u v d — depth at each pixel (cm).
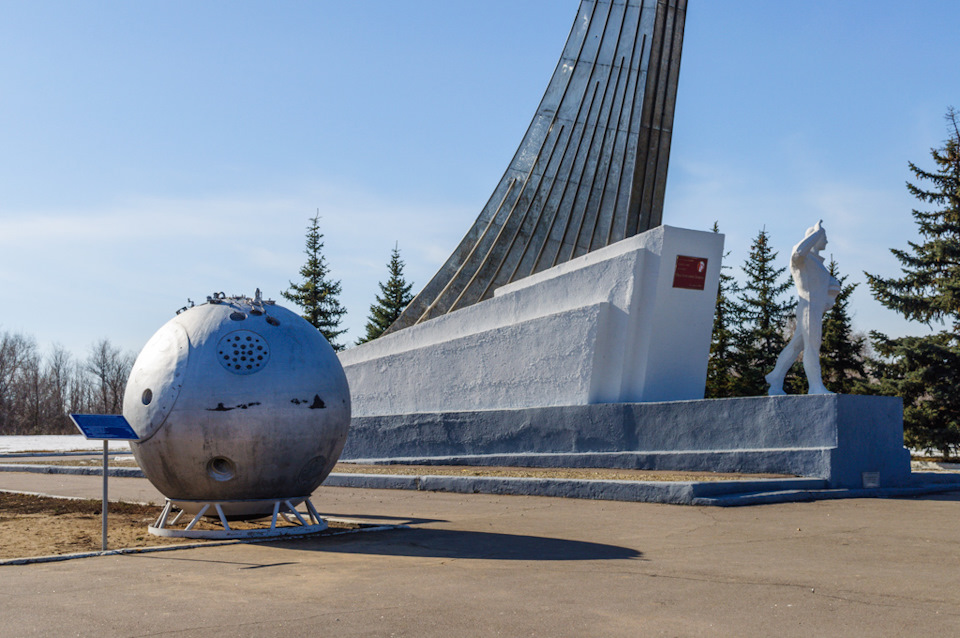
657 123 2558
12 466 2512
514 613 592
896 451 1639
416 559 829
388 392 2555
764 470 1608
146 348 1036
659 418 1847
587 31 2705
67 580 721
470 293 2756
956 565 791
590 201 2611
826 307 1709
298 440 983
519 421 2144
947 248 2994
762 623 564
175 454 962
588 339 2091
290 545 930
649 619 575
